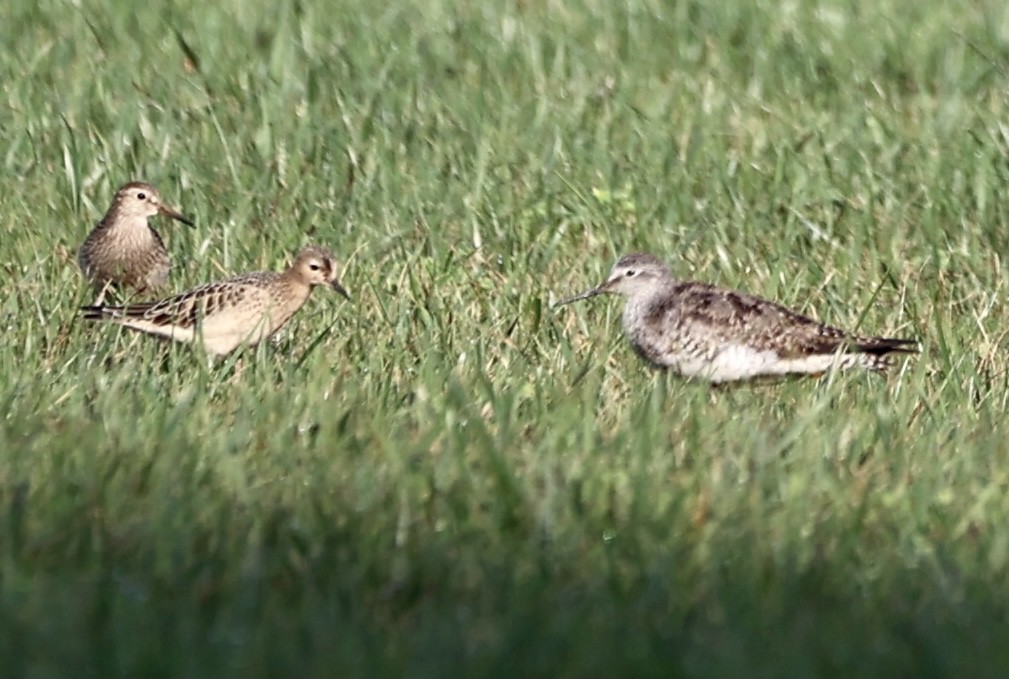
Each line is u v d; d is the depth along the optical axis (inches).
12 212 694.5
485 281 639.8
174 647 345.4
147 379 531.5
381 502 430.9
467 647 348.2
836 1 999.6
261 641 348.2
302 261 595.8
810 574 391.5
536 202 714.2
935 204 710.5
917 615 371.2
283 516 418.6
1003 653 351.9
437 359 549.0
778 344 562.3
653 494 436.8
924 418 523.8
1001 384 567.5
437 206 708.7
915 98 866.8
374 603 378.0
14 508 401.1
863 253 689.0
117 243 642.8
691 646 352.8
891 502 438.6
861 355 564.4
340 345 574.9
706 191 741.3
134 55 872.9
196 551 398.3
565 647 348.5
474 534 414.9
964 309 636.7
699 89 861.8
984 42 935.0
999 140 799.1
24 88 807.1
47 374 536.4
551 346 585.6
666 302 575.5
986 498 443.2
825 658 346.9
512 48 898.1
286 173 740.0
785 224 705.6
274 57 849.5
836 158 767.7
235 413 500.4
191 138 768.3
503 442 463.2
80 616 358.9
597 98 840.9
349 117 785.6
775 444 480.1
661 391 520.4
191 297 585.3
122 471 444.1
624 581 391.9
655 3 983.6
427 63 876.0
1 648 345.7
